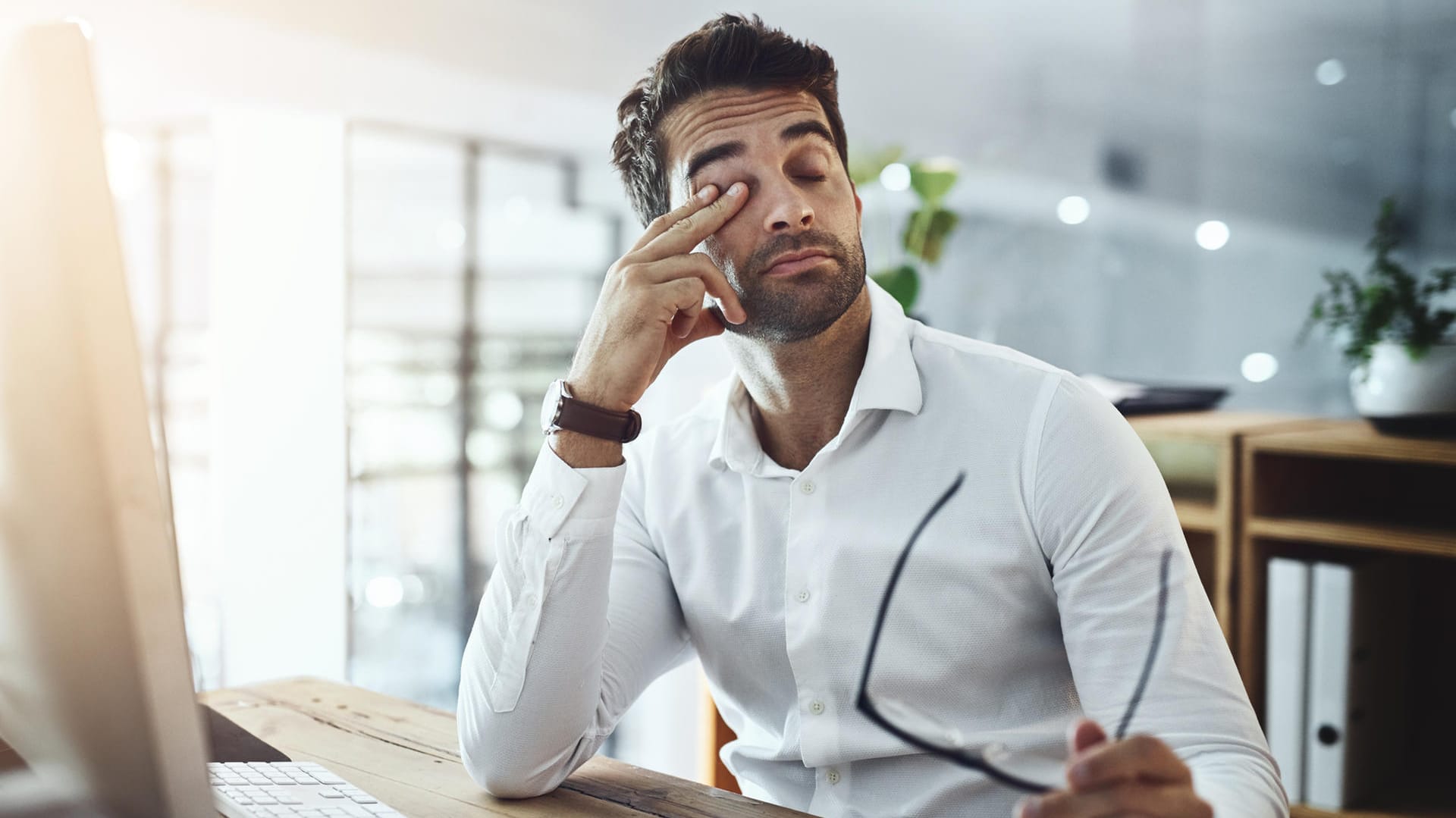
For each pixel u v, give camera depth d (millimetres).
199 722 536
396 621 4039
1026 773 670
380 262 3928
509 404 4242
